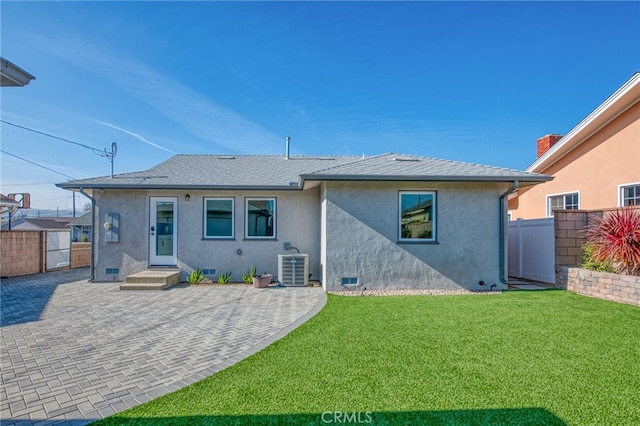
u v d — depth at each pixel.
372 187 9.80
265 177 12.08
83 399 3.64
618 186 11.22
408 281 9.77
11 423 3.20
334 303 8.12
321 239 11.01
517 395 3.62
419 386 3.83
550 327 6.00
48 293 9.37
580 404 3.44
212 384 3.94
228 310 7.45
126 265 11.34
